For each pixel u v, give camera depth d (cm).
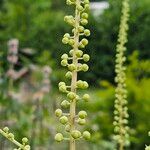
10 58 1015
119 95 482
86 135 262
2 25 2073
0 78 1021
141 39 2052
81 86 270
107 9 2205
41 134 989
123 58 510
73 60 272
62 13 2369
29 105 1016
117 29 2183
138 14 2012
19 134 966
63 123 264
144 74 1086
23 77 1046
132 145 970
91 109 1058
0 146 863
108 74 2192
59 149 1083
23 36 2167
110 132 1036
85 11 280
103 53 2211
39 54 2230
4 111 979
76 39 272
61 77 1248
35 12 2294
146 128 991
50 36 2255
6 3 2267
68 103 269
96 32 2228
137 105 1025
